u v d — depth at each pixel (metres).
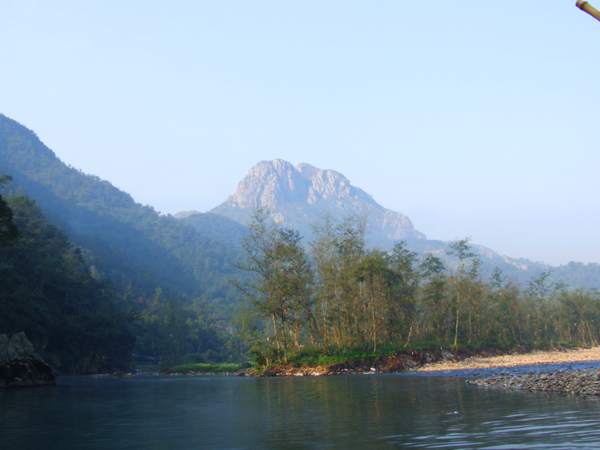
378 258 73.44
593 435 16.19
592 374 39.44
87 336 109.06
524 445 14.86
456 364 75.75
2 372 49.94
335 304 72.25
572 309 141.38
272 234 70.94
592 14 7.23
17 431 20.59
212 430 20.09
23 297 87.19
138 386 52.56
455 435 17.03
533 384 35.66
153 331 163.00
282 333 73.56
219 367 98.62
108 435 19.27
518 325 121.25
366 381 48.56
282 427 20.42
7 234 51.00
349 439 17.00
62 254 139.75
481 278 104.81
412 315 86.44
